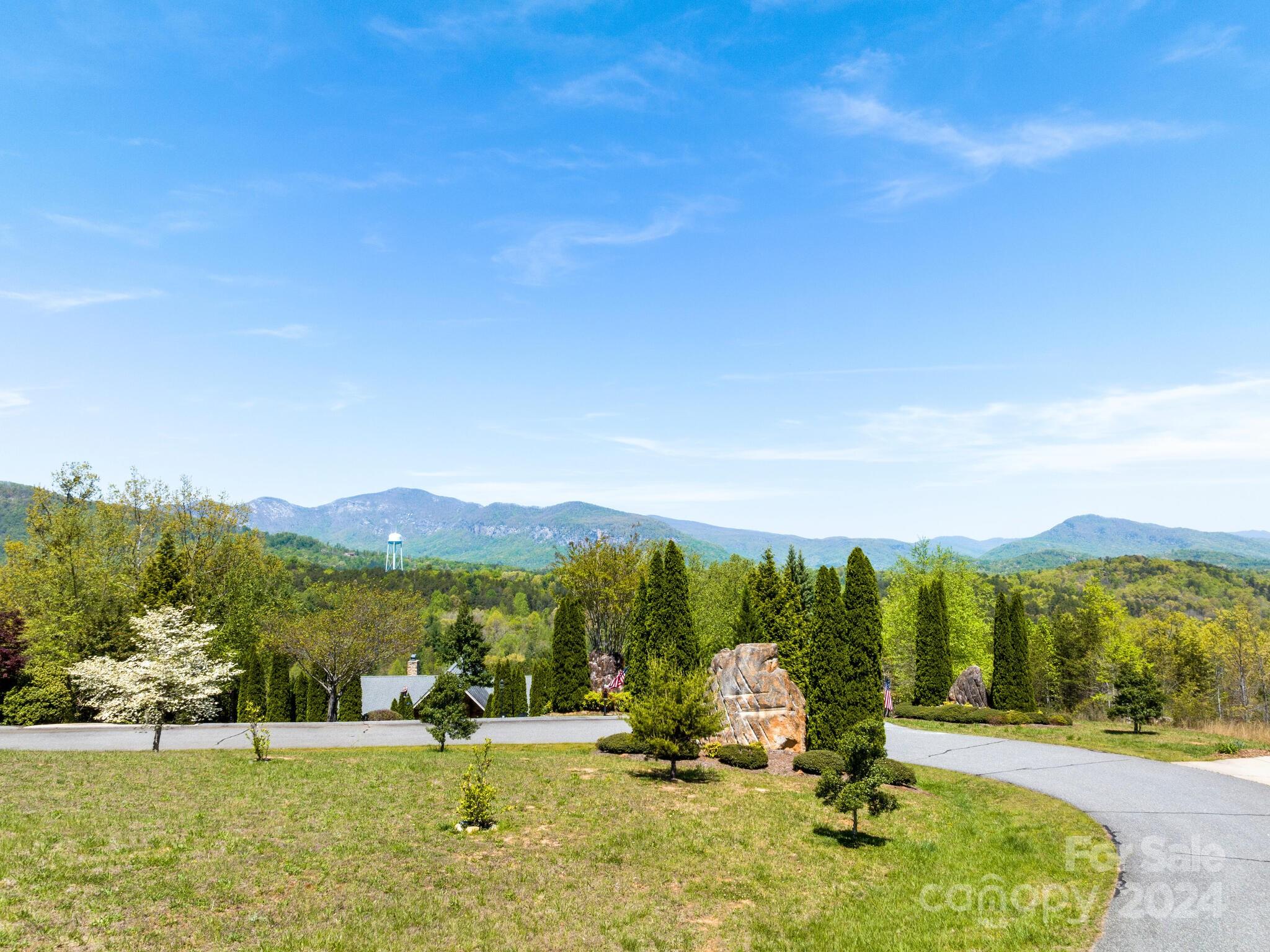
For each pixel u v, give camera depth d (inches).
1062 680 2684.5
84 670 1224.8
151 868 534.9
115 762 960.3
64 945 411.8
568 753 1224.8
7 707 1688.0
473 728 1242.6
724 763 1107.9
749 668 1201.4
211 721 1982.0
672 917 525.7
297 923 469.1
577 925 498.9
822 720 1154.0
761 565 1685.5
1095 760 1181.7
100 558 2123.5
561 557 2456.9
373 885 541.3
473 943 460.8
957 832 772.0
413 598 2719.0
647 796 862.5
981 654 2655.0
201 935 440.8
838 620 1163.9
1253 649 2965.1
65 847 561.9
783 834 740.7
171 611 1269.7
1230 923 503.2
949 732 1576.0
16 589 2047.2
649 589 1441.9
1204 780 993.5
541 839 684.1
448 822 709.9
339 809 734.5
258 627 2365.9
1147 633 3085.6
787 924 523.2
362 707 2235.5
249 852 587.5
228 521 2427.4
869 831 766.5
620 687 1972.2
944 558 2795.3
